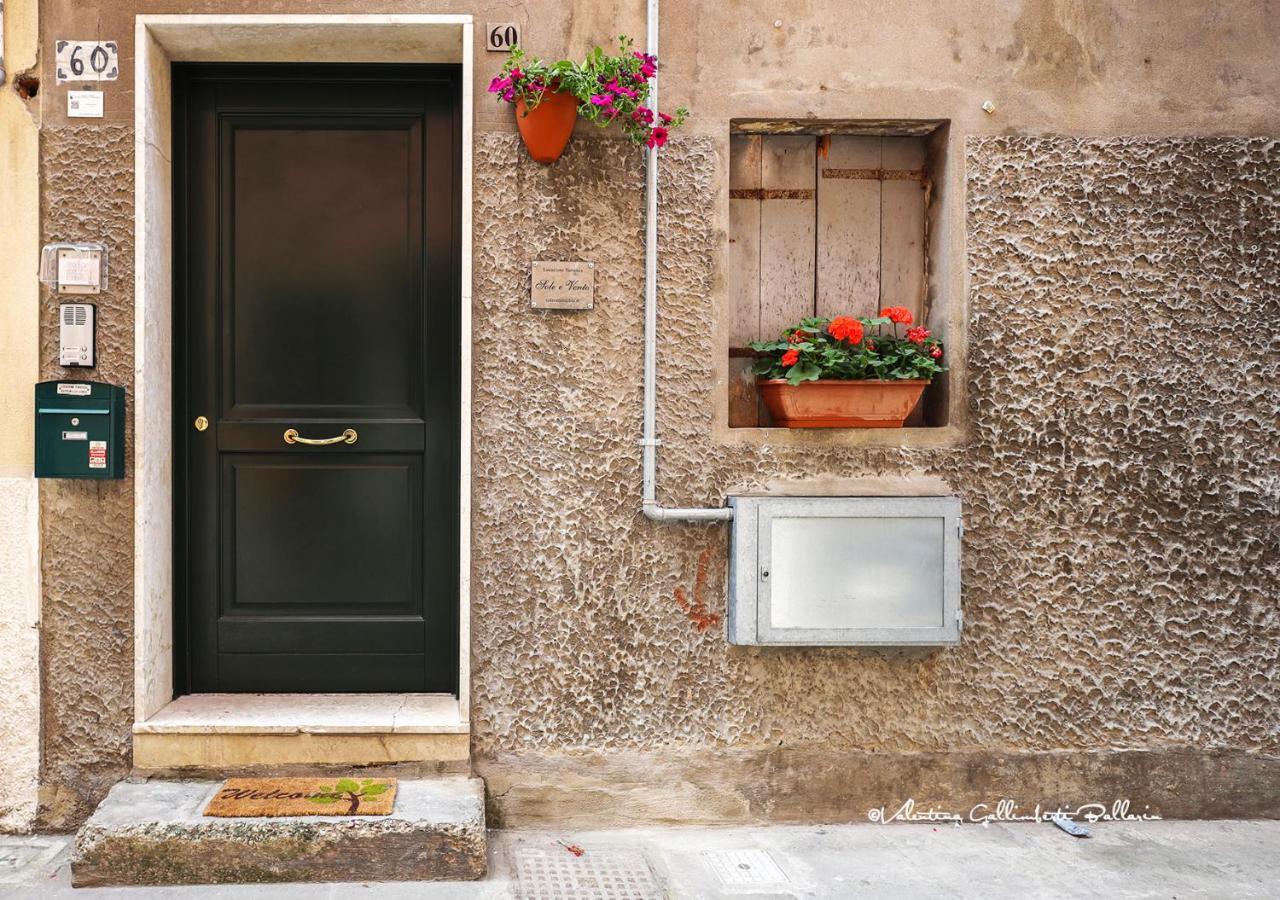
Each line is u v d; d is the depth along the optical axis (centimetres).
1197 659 317
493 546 304
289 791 285
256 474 324
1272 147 316
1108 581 315
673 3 306
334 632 327
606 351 306
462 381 300
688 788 309
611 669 307
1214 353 316
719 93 307
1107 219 313
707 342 307
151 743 294
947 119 311
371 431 324
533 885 269
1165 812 318
